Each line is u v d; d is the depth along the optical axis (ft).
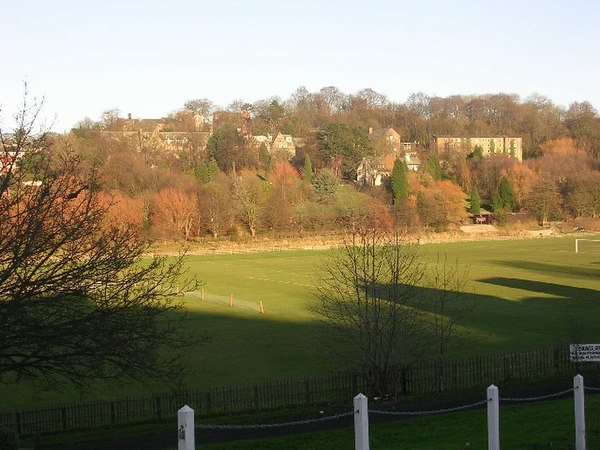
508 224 580.30
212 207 499.92
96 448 106.73
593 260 393.50
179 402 138.21
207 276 347.15
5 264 98.32
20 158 97.71
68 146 162.09
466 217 601.21
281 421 116.47
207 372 168.25
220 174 585.63
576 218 610.24
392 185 579.89
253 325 224.53
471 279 317.83
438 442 91.30
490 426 69.62
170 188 499.51
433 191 573.33
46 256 89.66
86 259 108.06
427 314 189.47
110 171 493.77
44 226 93.15
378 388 131.13
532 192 613.11
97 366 90.07
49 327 85.81
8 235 89.04
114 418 128.67
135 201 465.88
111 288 92.89
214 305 262.88
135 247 98.99
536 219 607.37
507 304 251.39
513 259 400.06
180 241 481.05
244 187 521.24
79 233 92.84
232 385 154.20
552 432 90.68
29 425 126.31
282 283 321.11
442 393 131.95
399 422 105.91
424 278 289.94
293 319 234.17
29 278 86.17
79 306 90.94
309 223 519.60
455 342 187.11
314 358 179.83
